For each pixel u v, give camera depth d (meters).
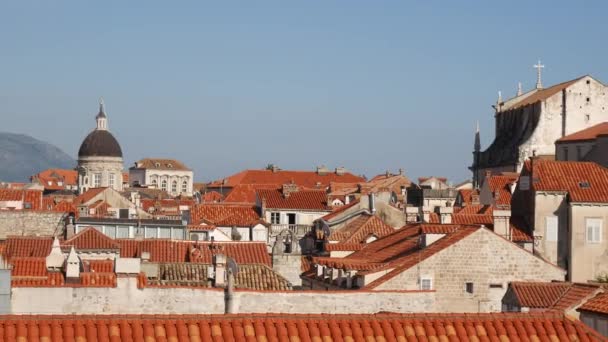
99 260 88.69
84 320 40.84
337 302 73.25
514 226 115.38
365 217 134.00
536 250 113.06
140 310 71.12
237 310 71.50
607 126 188.62
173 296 71.62
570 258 113.62
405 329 42.47
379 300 74.00
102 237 104.50
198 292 72.00
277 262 103.50
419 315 43.59
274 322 41.94
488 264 81.31
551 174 116.50
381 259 91.38
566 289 73.12
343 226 137.00
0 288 65.56
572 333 43.38
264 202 189.12
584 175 117.12
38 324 40.38
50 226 138.38
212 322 41.50
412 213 142.50
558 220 114.69
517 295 74.00
